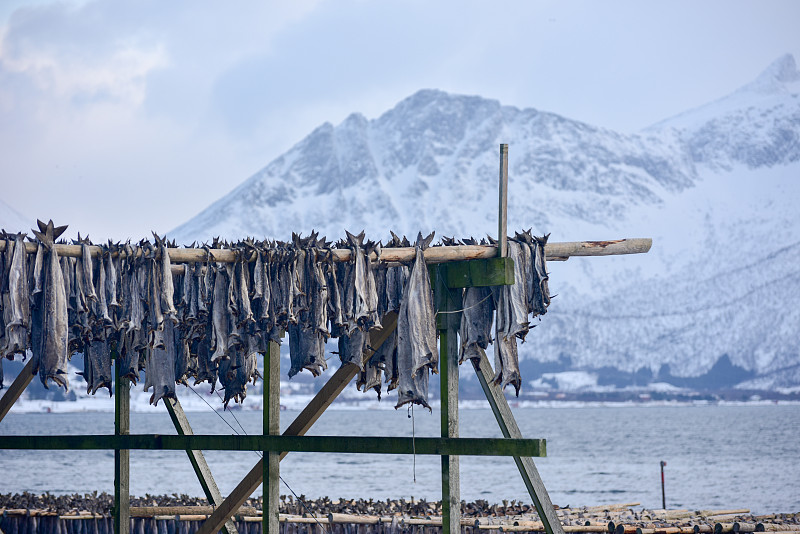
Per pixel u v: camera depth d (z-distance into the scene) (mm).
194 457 23422
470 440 17547
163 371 20531
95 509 26984
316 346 19812
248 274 19031
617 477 96438
